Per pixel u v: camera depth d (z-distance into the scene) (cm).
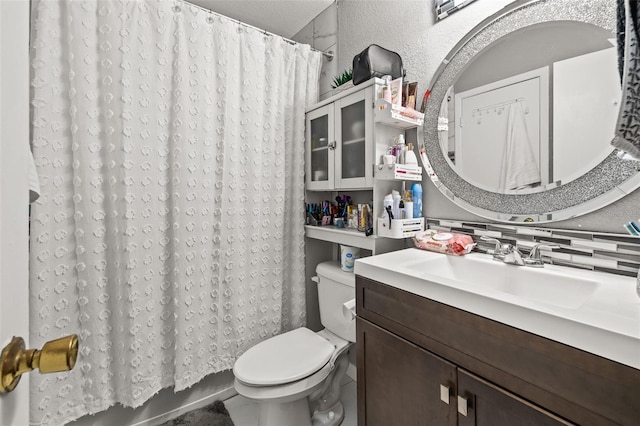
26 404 33
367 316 102
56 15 108
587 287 81
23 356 30
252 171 154
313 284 185
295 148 171
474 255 111
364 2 160
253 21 190
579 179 92
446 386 77
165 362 135
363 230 141
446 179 126
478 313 71
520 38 103
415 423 86
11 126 30
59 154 110
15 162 31
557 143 96
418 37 135
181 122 130
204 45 136
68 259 113
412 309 86
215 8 174
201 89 136
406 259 108
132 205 122
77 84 110
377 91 126
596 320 56
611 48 85
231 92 146
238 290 151
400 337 90
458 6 118
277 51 161
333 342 143
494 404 68
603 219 88
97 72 115
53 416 111
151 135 125
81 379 117
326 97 184
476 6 114
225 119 142
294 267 172
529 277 92
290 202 172
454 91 122
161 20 126
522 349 63
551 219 97
